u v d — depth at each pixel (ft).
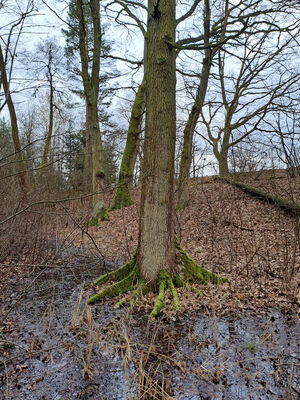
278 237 23.17
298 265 18.66
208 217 30.76
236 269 19.60
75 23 50.60
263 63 33.65
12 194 25.07
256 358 11.27
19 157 30.45
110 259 23.24
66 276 19.99
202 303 15.49
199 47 15.12
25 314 15.33
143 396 9.57
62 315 15.12
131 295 15.71
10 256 23.02
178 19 37.88
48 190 29.94
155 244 16.12
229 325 13.66
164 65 15.17
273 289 16.62
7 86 20.99
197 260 22.03
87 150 49.78
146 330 13.24
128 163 43.70
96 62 36.96
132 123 43.68
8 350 12.09
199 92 30.53
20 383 10.25
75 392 9.84
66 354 11.85
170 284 15.87
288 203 25.99
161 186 15.78
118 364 11.20
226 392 9.65
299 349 11.70
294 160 20.94
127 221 35.94
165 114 15.31
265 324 13.57
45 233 23.35
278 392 9.57
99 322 14.15
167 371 10.72
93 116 36.55
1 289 18.44
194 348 12.03
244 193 35.22
